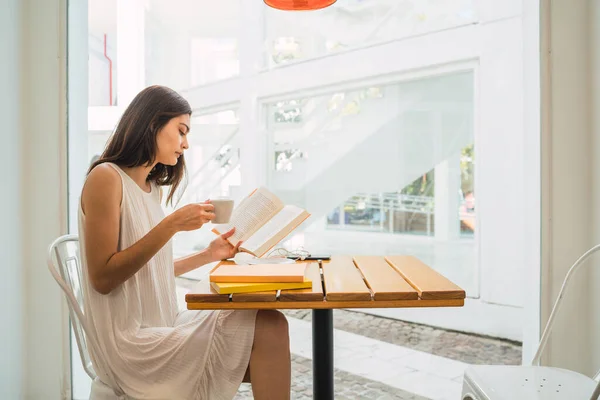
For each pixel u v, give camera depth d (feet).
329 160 15.52
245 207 6.22
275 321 4.55
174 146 5.16
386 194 14.66
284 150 16.61
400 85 13.75
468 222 12.89
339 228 15.81
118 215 4.73
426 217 13.78
